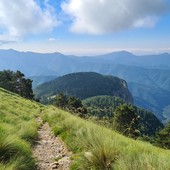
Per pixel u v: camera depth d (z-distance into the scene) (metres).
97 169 7.48
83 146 9.71
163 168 6.07
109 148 7.84
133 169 6.36
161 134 43.31
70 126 14.15
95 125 12.38
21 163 7.92
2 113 19.95
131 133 12.86
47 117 22.89
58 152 10.88
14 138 9.51
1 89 76.06
